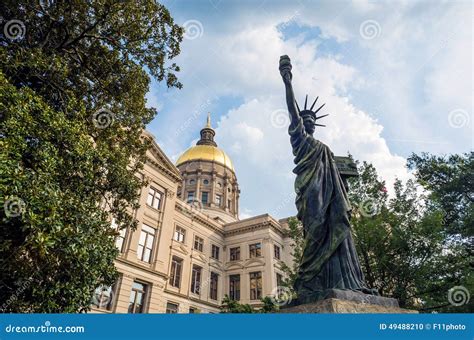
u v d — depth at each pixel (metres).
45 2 11.91
